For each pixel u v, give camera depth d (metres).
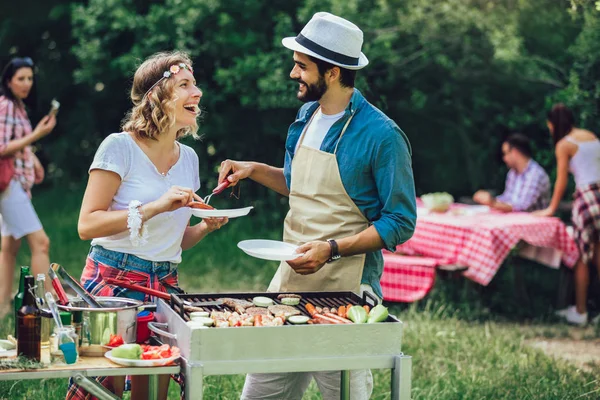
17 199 7.20
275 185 4.67
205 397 5.50
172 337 3.62
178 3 11.07
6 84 7.18
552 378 6.12
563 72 10.67
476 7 10.41
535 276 9.59
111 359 3.45
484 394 5.79
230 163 4.60
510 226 7.62
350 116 4.14
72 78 14.20
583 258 7.96
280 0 11.33
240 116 11.98
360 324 3.59
